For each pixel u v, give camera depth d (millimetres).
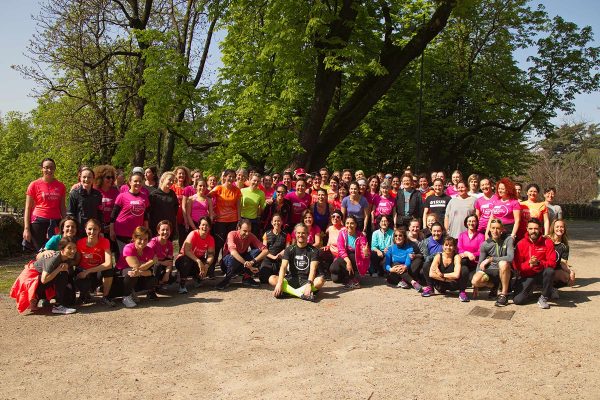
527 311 6559
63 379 4375
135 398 4008
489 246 7117
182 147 20859
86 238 6785
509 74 23766
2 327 5805
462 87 24000
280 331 5738
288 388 4195
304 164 14414
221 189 8555
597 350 5078
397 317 6305
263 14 15523
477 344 5277
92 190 7328
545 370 4570
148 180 8266
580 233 19297
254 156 18938
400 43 16094
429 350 5105
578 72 22500
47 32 19828
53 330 5715
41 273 6344
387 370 4578
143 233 6824
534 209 7836
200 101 19203
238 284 8188
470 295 7465
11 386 4219
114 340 5398
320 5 12695
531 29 23781
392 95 22438
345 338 5492
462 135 23500
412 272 7766
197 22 21281
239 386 4242
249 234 8094
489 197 7891
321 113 14297
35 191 7168
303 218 8383
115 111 22219
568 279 7172
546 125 24000
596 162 55062
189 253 7535
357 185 8852
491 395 4051
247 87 17375
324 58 13562
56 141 21266
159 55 18484
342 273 8086
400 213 9281
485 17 23844
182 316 6312
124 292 6781
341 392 4105
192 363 4762
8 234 11055
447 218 8367
